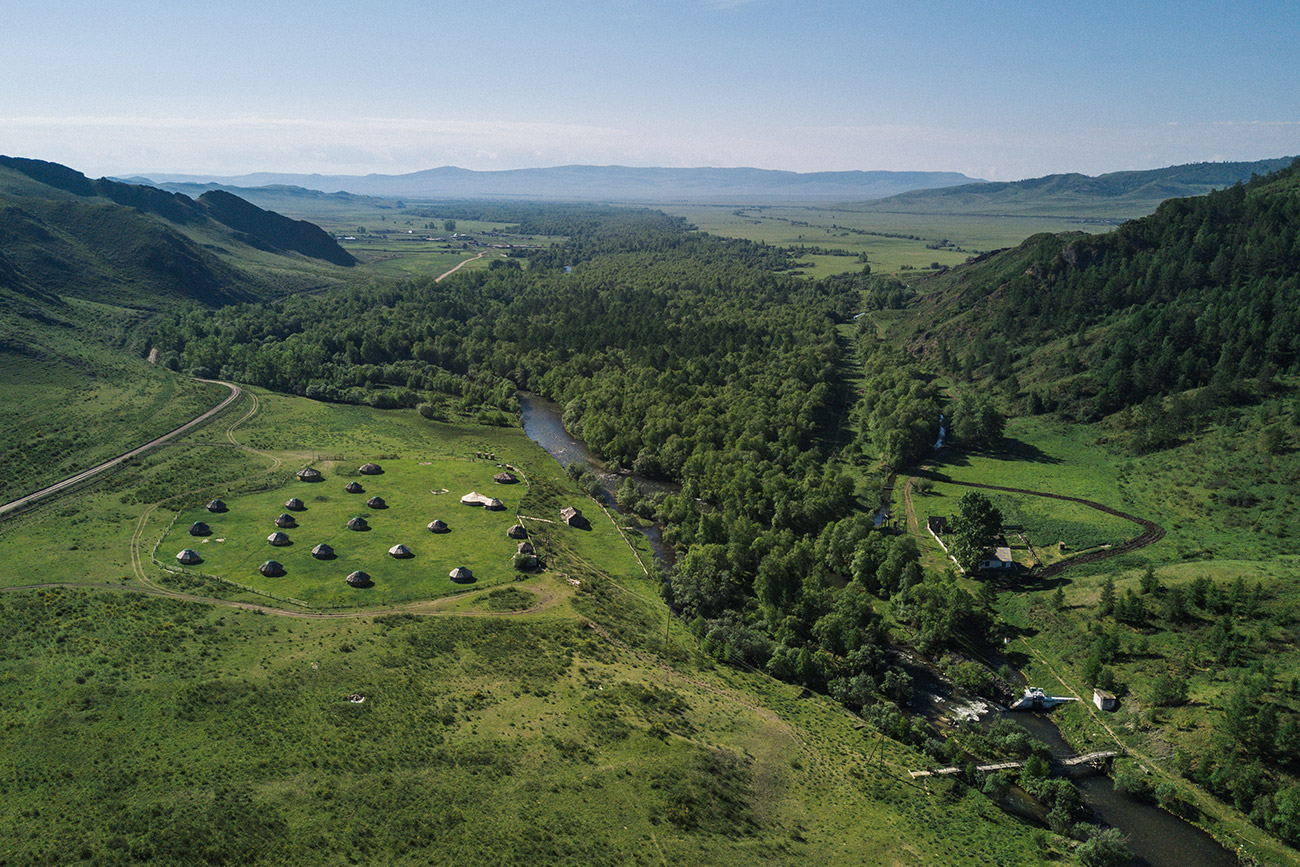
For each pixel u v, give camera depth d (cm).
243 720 6856
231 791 5922
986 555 11850
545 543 12138
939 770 7769
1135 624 9850
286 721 6906
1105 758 8175
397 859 5450
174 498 12788
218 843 5366
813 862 6084
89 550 10669
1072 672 9512
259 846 5397
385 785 6197
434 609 9688
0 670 7375
